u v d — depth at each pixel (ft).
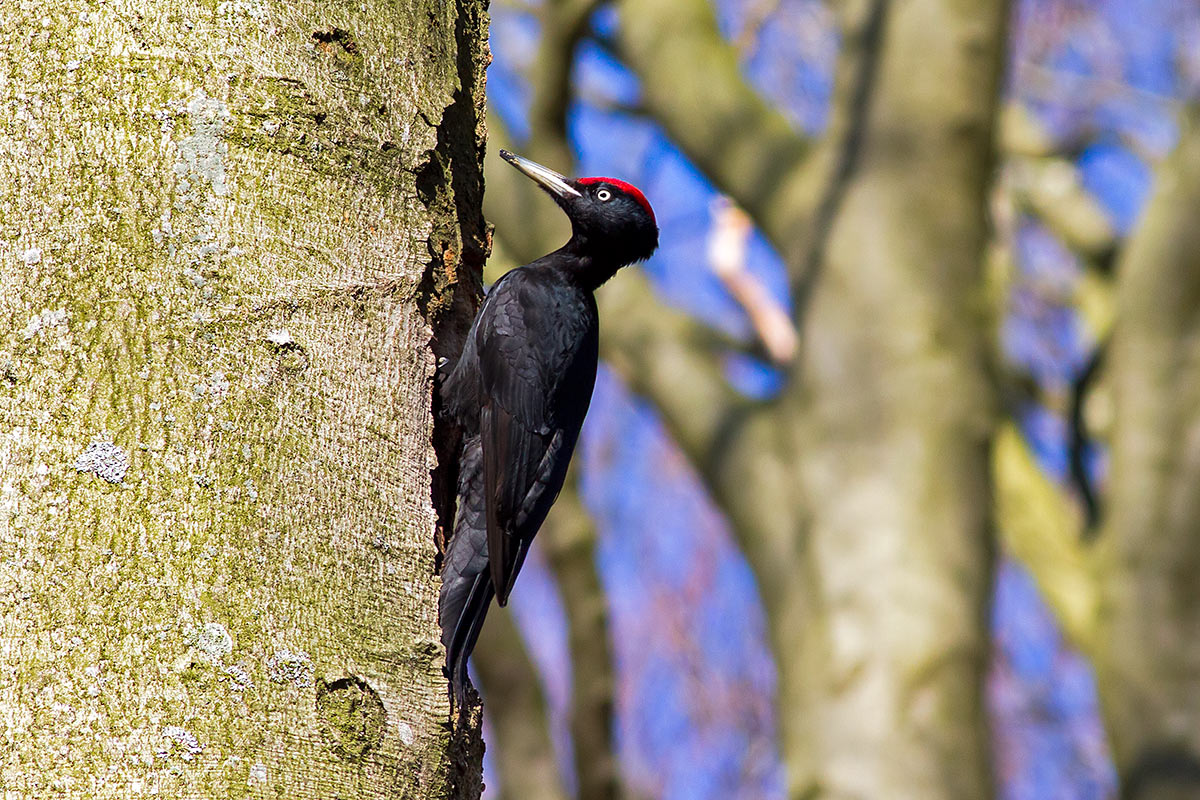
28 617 14.16
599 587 48.62
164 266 15.26
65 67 15.38
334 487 15.74
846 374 41.96
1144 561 42.45
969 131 42.24
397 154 17.21
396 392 16.67
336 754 14.90
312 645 15.07
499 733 49.57
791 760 40.83
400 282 16.94
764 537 42.80
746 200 45.75
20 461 14.52
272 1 16.28
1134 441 43.06
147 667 14.23
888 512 40.73
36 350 14.83
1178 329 42.75
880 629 40.01
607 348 49.39
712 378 46.70
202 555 14.69
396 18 17.60
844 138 43.65
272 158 15.97
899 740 39.19
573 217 32.30
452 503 26.22
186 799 13.99
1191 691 41.42
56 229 15.11
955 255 42.11
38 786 13.74
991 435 41.52
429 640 16.15
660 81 48.06
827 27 68.80
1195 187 42.42
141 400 14.93
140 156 15.39
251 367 15.42
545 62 46.01
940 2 42.52
